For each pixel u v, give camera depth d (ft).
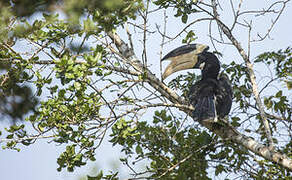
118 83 35.86
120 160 33.42
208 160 34.65
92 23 31.73
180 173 31.71
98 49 33.60
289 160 32.73
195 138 34.88
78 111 34.78
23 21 33.50
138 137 34.32
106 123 35.06
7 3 29.71
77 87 33.58
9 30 34.73
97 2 29.66
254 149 34.63
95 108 34.91
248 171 35.91
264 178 35.35
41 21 35.45
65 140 34.40
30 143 35.58
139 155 33.76
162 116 34.76
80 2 28.81
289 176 35.14
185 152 34.24
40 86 35.09
